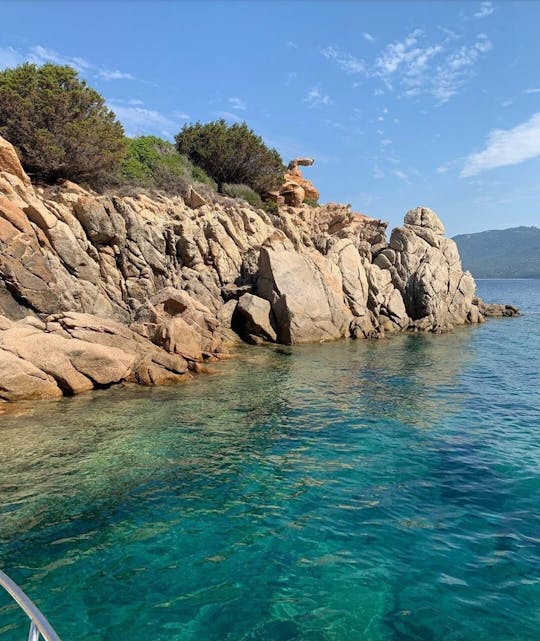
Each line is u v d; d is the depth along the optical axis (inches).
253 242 1473.9
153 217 1266.0
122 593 261.9
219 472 424.2
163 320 909.8
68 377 660.1
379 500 373.7
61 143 1262.3
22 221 831.1
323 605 253.0
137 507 359.3
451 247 1726.1
